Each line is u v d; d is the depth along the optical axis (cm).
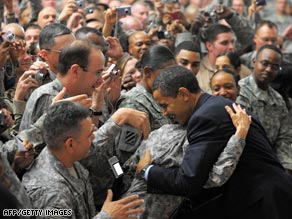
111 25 752
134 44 788
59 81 528
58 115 446
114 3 1022
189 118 507
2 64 568
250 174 498
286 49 1022
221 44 848
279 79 742
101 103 520
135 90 593
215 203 504
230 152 482
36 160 462
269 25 924
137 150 517
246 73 845
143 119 507
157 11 954
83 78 514
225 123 491
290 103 752
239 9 1094
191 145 490
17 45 610
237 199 497
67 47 518
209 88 790
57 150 449
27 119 527
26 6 963
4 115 498
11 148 475
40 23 863
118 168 488
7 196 362
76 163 469
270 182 497
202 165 480
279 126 714
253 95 711
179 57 722
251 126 507
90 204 470
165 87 499
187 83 500
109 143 501
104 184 517
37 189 440
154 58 593
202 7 1141
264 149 505
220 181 481
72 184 453
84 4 880
